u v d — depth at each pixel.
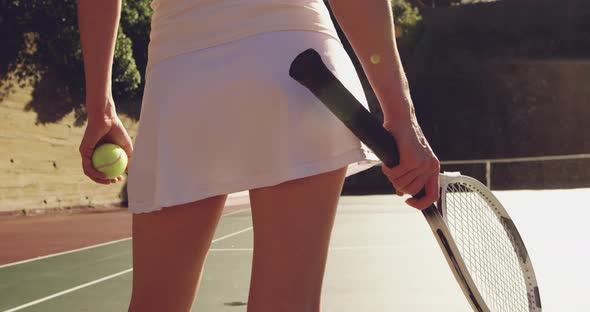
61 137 13.12
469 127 25.14
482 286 1.80
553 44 25.34
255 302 1.15
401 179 1.16
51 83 12.77
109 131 1.50
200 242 1.29
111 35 1.41
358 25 1.14
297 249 1.15
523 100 25.08
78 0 1.41
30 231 8.98
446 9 26.02
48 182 12.72
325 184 1.17
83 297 3.98
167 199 1.21
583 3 25.14
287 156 1.14
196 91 1.20
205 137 1.20
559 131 24.83
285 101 1.15
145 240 1.30
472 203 1.85
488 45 25.66
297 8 1.20
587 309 3.34
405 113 1.15
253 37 1.18
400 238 6.91
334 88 1.08
